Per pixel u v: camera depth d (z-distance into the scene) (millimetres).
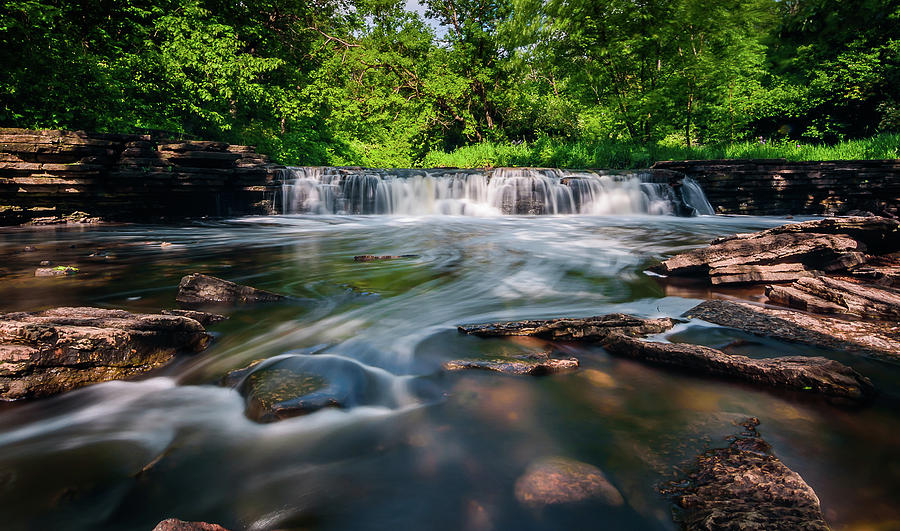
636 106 19875
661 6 17188
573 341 3191
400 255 6906
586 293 4570
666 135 22375
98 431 2064
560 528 1419
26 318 2715
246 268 5883
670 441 1898
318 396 2260
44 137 10633
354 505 1557
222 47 17375
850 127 23438
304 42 26234
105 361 2555
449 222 12820
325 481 1693
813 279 4188
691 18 16547
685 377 2574
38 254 6820
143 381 2578
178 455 1865
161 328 2840
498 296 4449
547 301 4266
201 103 18141
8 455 1864
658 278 5258
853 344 2939
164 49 16531
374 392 2414
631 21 18203
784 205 14977
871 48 20609
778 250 4746
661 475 1662
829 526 1395
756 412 2141
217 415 2209
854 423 2025
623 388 2441
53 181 10680
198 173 12742
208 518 1511
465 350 2973
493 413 2188
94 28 15586
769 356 2816
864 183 14164
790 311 3658
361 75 25781
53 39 12484
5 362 2307
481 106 26906
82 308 3078
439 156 24734
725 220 12938
